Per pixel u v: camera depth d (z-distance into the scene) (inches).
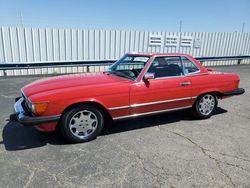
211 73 193.0
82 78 166.2
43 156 129.8
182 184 105.8
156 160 126.6
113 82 153.8
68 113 139.2
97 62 460.8
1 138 152.8
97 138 155.0
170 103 173.9
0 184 103.7
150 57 168.6
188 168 118.8
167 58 174.1
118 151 136.7
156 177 110.8
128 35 487.8
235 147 143.9
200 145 145.8
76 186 103.4
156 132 166.4
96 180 108.0
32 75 412.5
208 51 596.7
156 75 167.3
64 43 434.6
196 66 186.7
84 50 454.3
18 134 159.5
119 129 170.9
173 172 115.1
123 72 176.2
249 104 246.5
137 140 152.5
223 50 618.8
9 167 117.9
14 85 324.5
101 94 144.8
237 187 104.1
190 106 185.8
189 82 178.2
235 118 200.1
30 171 114.5
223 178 110.7
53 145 143.8
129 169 117.4
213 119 196.7
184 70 180.4
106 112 152.6
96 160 126.0
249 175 113.4
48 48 424.2
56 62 423.2
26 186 102.7
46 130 137.6
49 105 132.2
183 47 557.9
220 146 144.9
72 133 143.3
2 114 200.7
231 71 514.3
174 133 164.9
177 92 173.9
